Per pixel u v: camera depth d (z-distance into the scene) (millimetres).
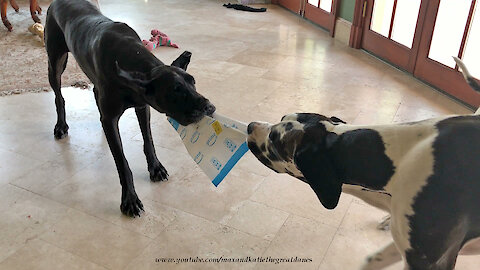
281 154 1305
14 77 3467
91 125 2822
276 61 3994
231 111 3010
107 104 1945
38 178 2297
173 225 1984
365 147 1187
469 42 3145
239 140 1619
